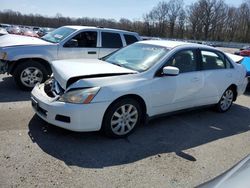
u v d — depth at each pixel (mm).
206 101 5523
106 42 7910
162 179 3287
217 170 3611
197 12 83062
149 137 4430
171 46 4988
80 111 3785
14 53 6410
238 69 6172
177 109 4984
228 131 5039
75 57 7367
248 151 4262
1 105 5395
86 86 3900
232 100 6301
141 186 3117
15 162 3361
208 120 5527
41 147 3779
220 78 5645
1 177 3051
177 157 3857
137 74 4367
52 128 4391
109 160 3604
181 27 85000
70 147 3852
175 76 4766
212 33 83875
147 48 5109
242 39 82188
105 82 4031
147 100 4406
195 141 4457
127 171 3387
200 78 5191
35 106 4301
